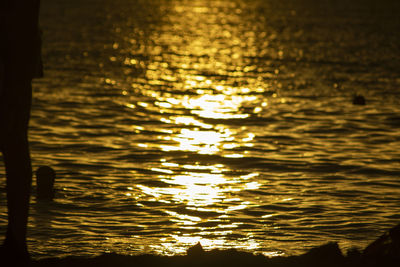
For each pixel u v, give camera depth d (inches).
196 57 5221.5
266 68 4707.2
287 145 2482.8
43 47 5423.2
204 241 1409.9
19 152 809.5
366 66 4822.8
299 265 860.0
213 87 3917.3
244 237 1438.2
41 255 1279.5
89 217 1567.4
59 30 6683.1
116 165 2121.1
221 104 3385.8
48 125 2736.2
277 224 1534.2
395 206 1689.2
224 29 7327.8
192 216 1598.2
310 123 2918.3
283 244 1385.3
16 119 798.5
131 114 3063.5
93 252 1310.3
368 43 6225.4
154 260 887.7
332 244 900.0
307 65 4854.8
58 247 1337.4
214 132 2721.5
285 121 2967.5
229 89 3858.3
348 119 3011.8
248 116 3078.2
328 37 6638.8
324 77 4313.5
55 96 3425.2
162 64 4810.5
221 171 2076.8
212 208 1667.1
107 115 3011.8
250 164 2171.5
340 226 1515.7
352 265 850.1
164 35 6658.5
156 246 1365.7
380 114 3137.3
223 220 1565.0
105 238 1412.4
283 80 4190.5
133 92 3666.3
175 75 4335.6
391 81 4175.7
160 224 1530.5
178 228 1499.8
